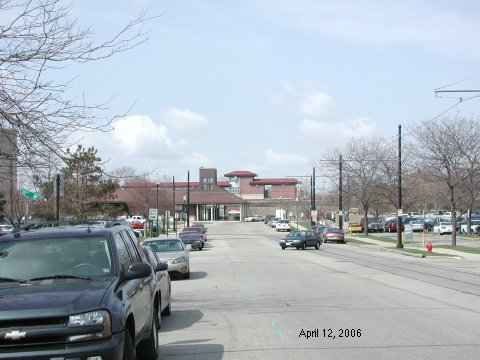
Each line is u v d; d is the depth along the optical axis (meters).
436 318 11.18
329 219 101.56
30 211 33.97
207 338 9.73
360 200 62.69
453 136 39.44
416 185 62.03
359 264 26.58
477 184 42.59
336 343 9.00
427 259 31.16
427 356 8.01
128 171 83.56
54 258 6.74
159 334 10.24
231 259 31.27
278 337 9.59
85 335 5.49
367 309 12.41
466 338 9.23
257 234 72.12
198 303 14.16
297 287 17.06
